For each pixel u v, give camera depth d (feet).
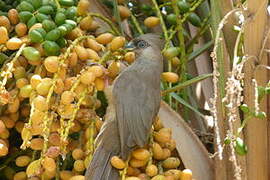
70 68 4.98
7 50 5.08
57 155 4.73
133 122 4.92
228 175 5.09
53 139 4.85
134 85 5.02
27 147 5.00
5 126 4.94
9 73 4.77
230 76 4.63
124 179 4.79
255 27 4.93
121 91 5.00
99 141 4.93
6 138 4.97
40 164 4.73
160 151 4.91
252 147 4.99
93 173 4.84
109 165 4.87
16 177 4.99
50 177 4.89
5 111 4.94
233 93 4.50
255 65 4.94
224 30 5.08
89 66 4.92
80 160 4.91
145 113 4.96
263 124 4.99
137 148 4.88
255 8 4.91
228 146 5.08
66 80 4.85
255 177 4.99
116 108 4.97
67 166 5.11
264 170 5.00
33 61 4.91
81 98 4.84
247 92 4.94
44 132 4.71
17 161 4.98
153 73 5.11
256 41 4.94
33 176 4.86
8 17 5.08
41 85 4.78
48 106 4.75
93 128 4.95
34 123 4.73
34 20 5.00
